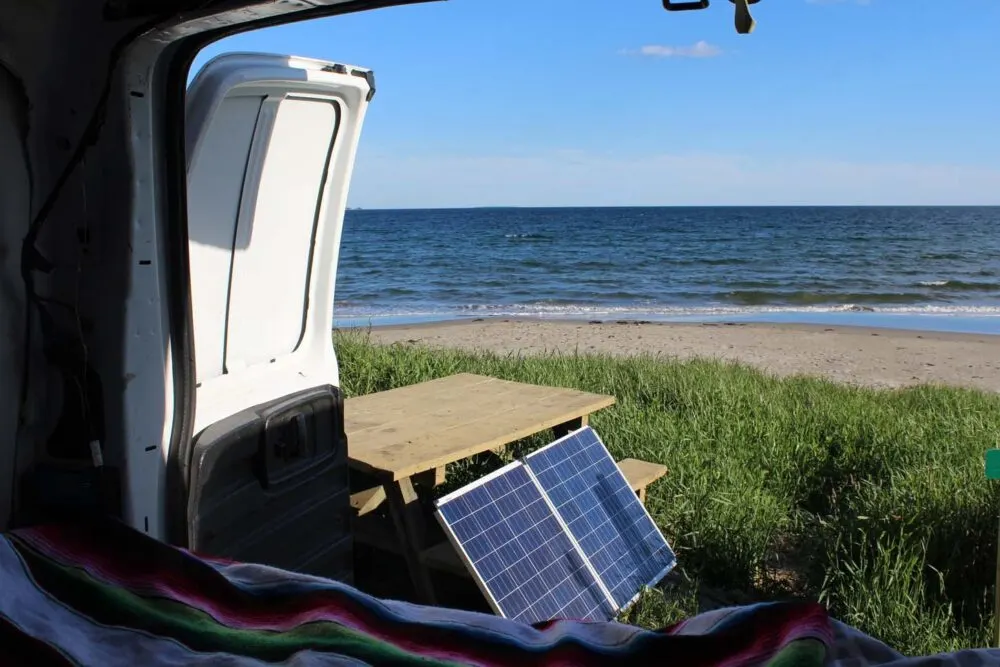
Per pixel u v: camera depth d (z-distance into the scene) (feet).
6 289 6.43
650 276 125.49
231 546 8.02
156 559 6.64
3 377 6.48
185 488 7.27
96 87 6.21
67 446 6.72
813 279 118.42
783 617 7.47
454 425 13.99
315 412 9.46
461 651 7.33
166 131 6.70
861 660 7.31
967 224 292.81
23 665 5.73
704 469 17.80
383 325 68.08
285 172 8.93
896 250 171.63
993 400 29.84
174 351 7.15
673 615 12.60
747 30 4.81
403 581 13.64
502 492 12.06
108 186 6.45
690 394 25.07
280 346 9.45
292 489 9.01
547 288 110.01
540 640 7.68
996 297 97.55
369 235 240.32
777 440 20.71
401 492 12.01
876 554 14.23
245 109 7.99
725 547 14.75
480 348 49.65
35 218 6.43
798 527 16.67
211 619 6.63
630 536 13.67
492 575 10.87
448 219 377.71
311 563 9.34
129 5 5.89
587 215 431.43
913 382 41.78
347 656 6.80
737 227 275.39
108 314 6.59
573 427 16.43
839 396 28.19
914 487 16.47
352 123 9.48
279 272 9.27
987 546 14.19
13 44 6.11
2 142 6.24
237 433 8.08
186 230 7.06
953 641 11.83
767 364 47.24
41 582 6.17
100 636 6.15
